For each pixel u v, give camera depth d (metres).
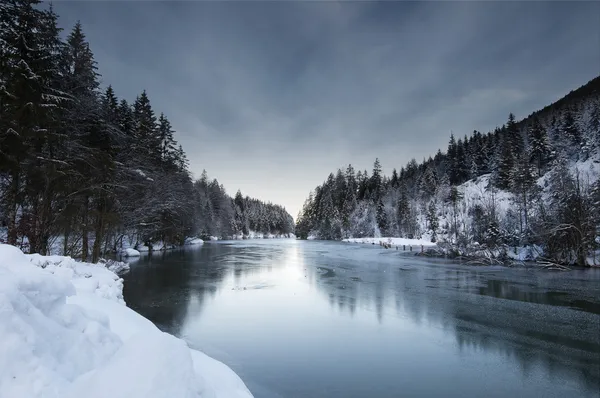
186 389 2.47
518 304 14.51
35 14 14.84
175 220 40.62
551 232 30.05
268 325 11.39
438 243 39.31
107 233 26.81
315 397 6.84
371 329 11.09
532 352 9.31
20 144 13.62
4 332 2.49
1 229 17.17
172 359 2.66
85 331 3.41
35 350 2.61
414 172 105.06
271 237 139.88
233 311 13.07
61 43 16.61
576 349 9.53
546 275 23.09
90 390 2.41
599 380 7.79
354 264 29.23
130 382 2.42
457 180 80.81
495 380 7.74
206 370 4.77
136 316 6.50
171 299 14.98
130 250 33.84
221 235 87.81
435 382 7.59
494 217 41.38
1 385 2.28
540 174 60.88
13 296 2.82
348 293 16.55
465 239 37.19
